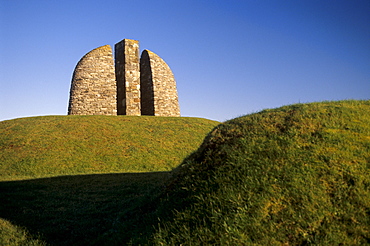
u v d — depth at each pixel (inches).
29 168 605.0
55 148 696.4
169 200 273.4
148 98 1059.9
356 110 323.9
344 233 192.7
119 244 250.4
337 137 272.7
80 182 494.6
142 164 658.2
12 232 290.5
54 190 445.1
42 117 909.8
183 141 811.4
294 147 268.2
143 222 266.4
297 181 231.3
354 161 243.0
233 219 214.7
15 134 773.9
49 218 334.0
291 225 202.8
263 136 294.0
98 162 649.6
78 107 957.2
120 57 1046.4
